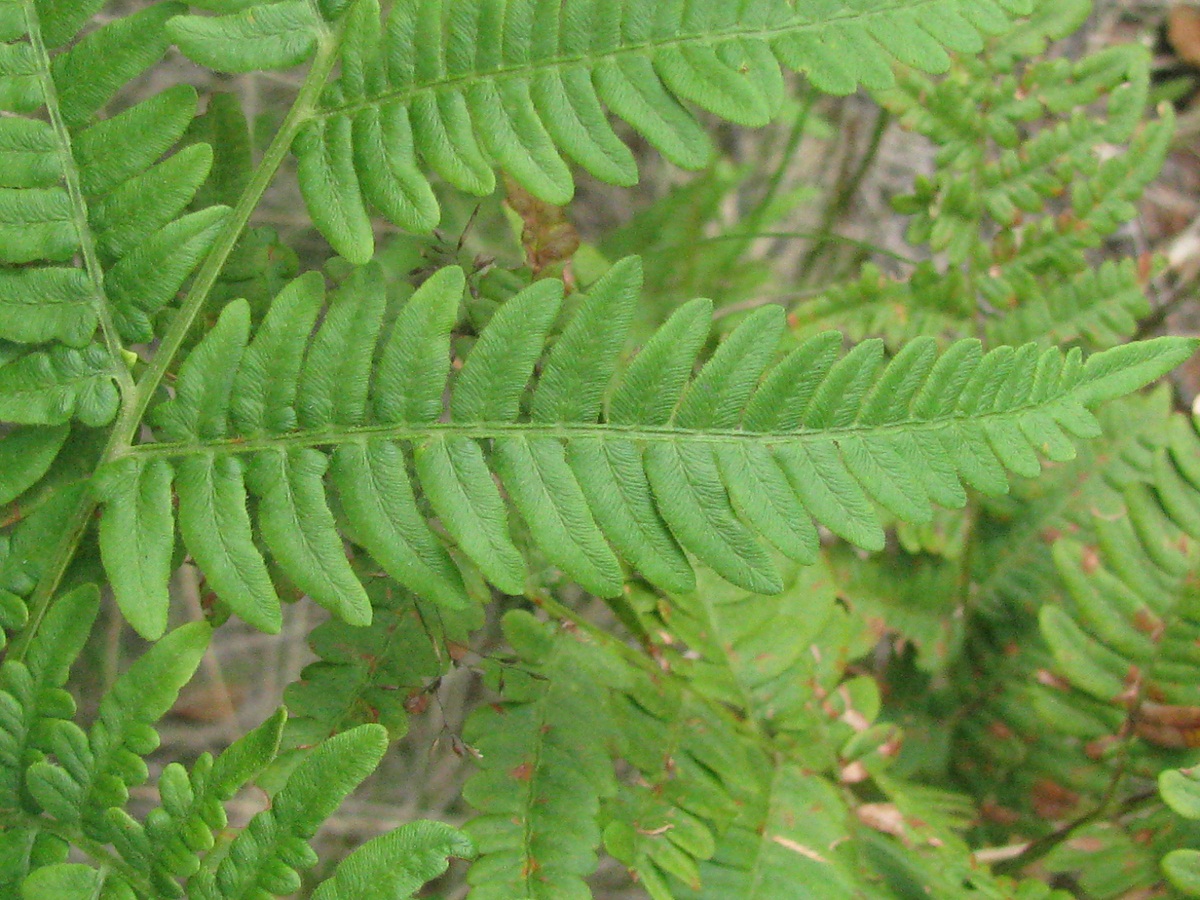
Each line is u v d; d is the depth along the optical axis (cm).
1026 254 33
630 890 35
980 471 21
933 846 27
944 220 33
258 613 20
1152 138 32
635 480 21
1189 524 27
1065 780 31
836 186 43
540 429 21
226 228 22
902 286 33
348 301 21
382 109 21
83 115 21
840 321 33
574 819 24
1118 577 28
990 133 32
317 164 21
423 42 21
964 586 33
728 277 36
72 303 21
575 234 26
